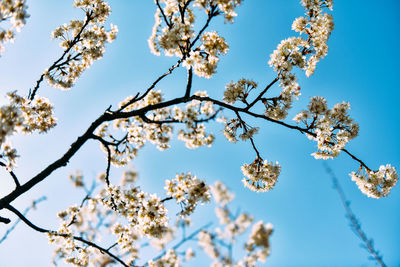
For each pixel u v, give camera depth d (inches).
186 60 261.4
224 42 269.9
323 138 274.8
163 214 266.1
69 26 305.4
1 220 228.4
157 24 308.7
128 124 347.6
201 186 256.1
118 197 277.3
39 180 249.6
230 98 289.4
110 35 314.0
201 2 250.2
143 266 248.8
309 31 297.9
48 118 285.9
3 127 178.5
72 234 279.1
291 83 275.4
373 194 285.7
